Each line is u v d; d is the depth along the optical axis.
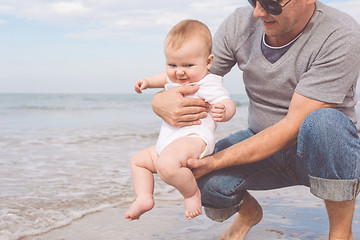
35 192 3.95
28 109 28.22
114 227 3.05
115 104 38.50
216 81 2.28
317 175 2.09
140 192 2.22
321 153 2.01
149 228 3.04
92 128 11.79
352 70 2.16
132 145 7.72
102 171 5.05
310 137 2.02
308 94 2.17
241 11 2.68
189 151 2.09
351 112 2.41
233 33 2.63
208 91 2.24
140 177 2.28
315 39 2.24
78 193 3.97
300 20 2.21
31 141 8.14
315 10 2.26
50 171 5.01
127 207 3.62
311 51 2.25
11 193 3.88
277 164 2.46
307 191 4.12
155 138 8.95
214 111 2.09
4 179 4.50
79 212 3.40
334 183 2.04
